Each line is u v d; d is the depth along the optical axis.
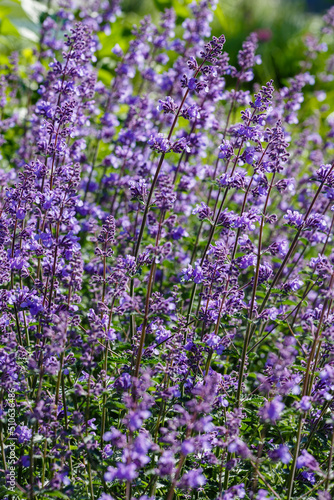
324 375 4.46
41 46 10.17
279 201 9.58
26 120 9.74
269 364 5.12
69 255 4.94
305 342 6.83
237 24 27.67
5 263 5.24
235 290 5.18
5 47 14.95
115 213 8.26
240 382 5.20
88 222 7.20
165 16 9.31
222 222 5.77
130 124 8.12
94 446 4.39
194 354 5.25
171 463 3.86
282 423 5.15
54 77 7.41
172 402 5.13
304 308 7.34
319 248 9.09
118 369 5.39
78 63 7.09
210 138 9.77
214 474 5.47
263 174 5.41
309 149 11.33
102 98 9.36
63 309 4.96
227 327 5.27
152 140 5.14
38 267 5.96
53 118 5.70
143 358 4.98
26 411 4.56
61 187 4.95
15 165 9.09
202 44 8.70
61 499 4.61
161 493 5.18
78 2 10.58
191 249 8.35
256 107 5.43
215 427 4.64
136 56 8.98
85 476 4.98
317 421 5.20
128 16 17.16
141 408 3.97
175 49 8.76
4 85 9.02
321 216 5.55
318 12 33.97
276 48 25.02
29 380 5.54
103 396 5.04
